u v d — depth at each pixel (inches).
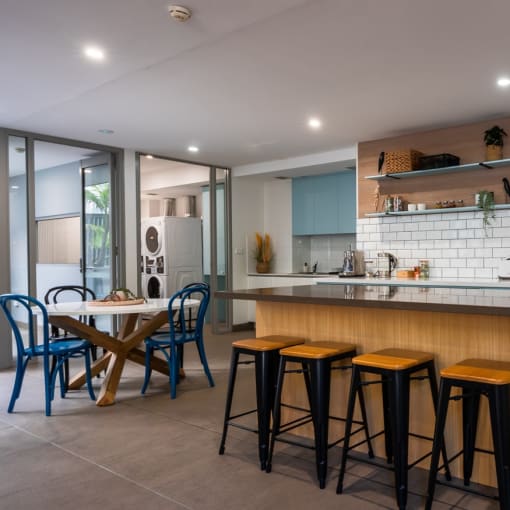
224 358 217.2
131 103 170.7
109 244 239.8
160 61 134.7
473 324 94.4
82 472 102.7
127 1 103.7
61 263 278.1
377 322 106.8
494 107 175.9
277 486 95.5
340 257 298.7
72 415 140.8
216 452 112.6
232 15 109.7
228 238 295.4
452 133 198.8
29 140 209.0
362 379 109.7
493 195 189.0
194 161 273.6
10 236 203.3
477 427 94.3
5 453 113.1
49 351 143.6
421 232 208.8
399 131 208.1
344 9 107.9
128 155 243.1
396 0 104.5
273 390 113.6
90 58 132.6
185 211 355.9
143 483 97.3
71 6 105.4
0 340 200.4
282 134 213.9
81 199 255.8
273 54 130.8
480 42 124.9
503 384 75.9
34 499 91.3
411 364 87.1
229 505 88.1
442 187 201.8
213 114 184.1
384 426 103.2
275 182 312.5
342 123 196.1
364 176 224.4
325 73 144.5
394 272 215.6
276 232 312.3
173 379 157.9
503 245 189.2
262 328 126.6
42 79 147.3
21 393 164.1
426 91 159.6
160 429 128.4
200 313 169.0
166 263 314.8
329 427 115.3
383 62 136.7
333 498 90.3
